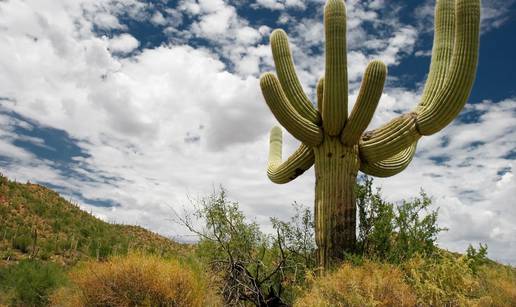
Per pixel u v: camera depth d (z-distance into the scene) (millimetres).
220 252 8906
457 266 6738
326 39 8539
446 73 8891
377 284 6238
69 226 27250
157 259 6758
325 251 8516
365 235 8680
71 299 6539
